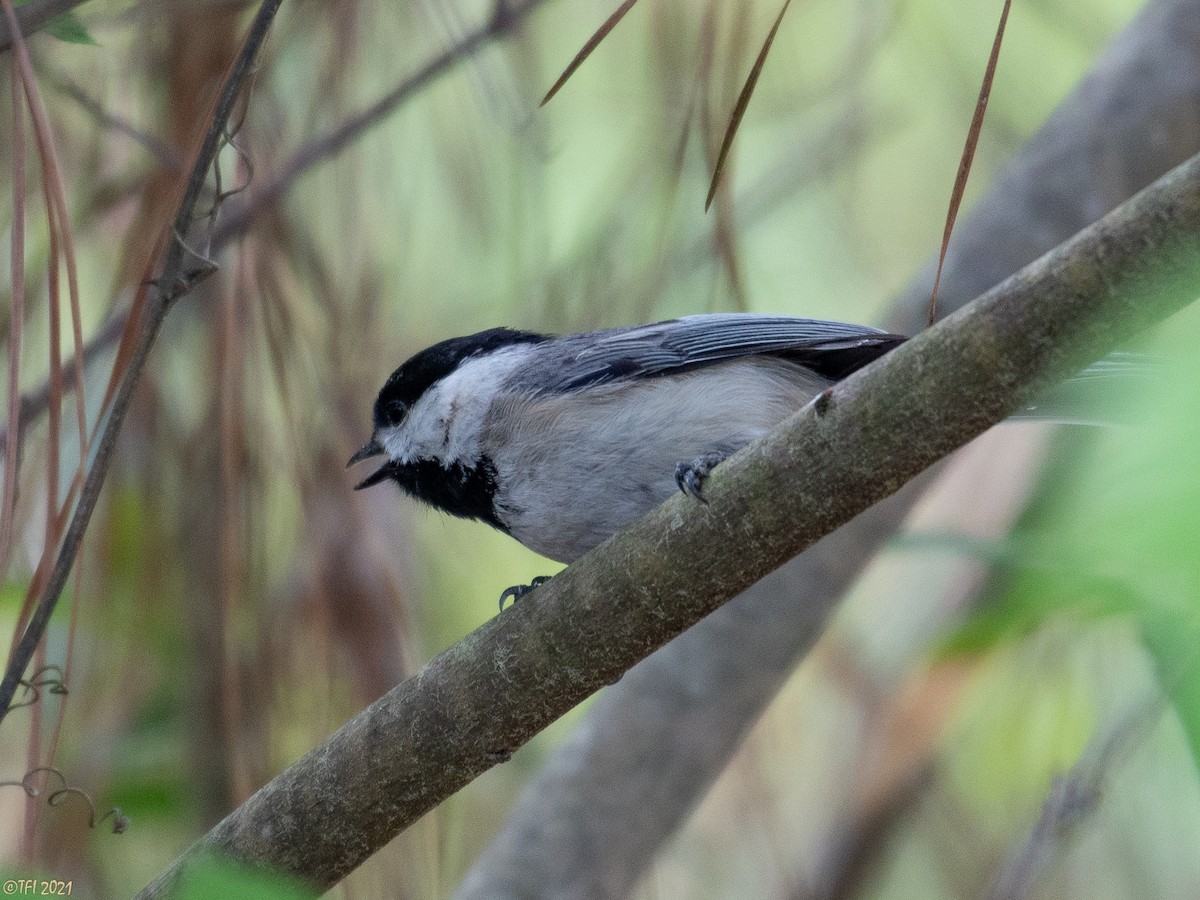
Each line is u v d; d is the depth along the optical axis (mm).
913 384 4094
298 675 6301
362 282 6684
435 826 6441
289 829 4922
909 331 7270
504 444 6293
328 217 6820
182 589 6617
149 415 6695
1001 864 7469
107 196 6508
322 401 6434
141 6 6270
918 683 8070
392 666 6301
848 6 8852
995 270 7199
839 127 8883
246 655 6348
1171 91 7145
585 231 8242
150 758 7488
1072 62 9867
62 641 6957
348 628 6262
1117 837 8078
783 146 9438
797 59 8695
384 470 6754
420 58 7164
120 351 4570
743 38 5965
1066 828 6234
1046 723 8117
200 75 6234
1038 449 7836
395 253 7156
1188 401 1676
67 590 6762
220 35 6266
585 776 6895
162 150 5961
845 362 6621
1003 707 8188
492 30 6609
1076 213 7156
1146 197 3666
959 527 7836
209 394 6375
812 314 9445
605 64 8539
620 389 6223
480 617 8906
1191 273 3666
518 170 7449
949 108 9953
